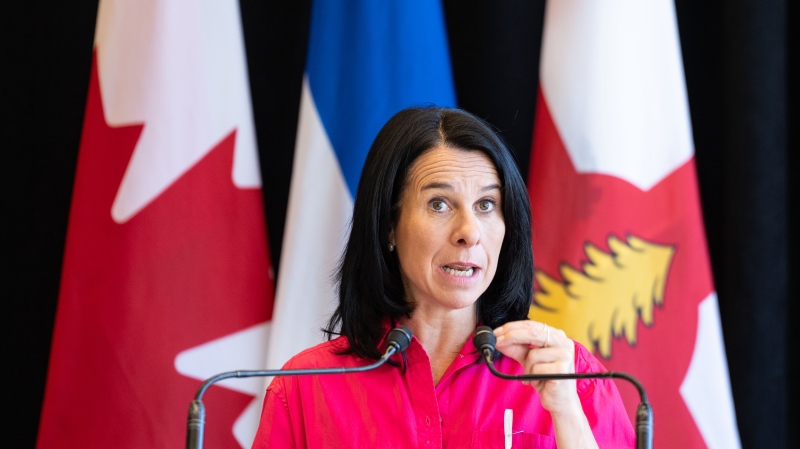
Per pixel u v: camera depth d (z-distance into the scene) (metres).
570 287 9.02
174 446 8.81
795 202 10.29
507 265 6.36
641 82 9.30
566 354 5.58
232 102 9.37
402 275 6.38
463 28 10.68
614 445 6.16
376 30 9.46
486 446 5.98
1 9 10.59
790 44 10.37
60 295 9.02
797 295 10.23
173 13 9.34
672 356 8.96
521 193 6.26
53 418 8.84
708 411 8.93
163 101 9.19
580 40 9.30
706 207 10.49
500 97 10.58
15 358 10.38
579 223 9.09
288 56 10.66
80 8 10.62
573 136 9.20
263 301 9.23
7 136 10.51
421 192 6.09
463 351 6.25
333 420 6.14
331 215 9.23
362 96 9.34
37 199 10.48
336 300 9.05
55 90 10.57
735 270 9.89
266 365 9.12
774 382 9.85
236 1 9.56
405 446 6.01
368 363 6.30
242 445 8.95
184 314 8.99
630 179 9.16
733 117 9.90
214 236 9.15
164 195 9.08
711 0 10.58
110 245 8.98
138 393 8.83
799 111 10.31
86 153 9.19
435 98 9.38
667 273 9.07
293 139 10.48
